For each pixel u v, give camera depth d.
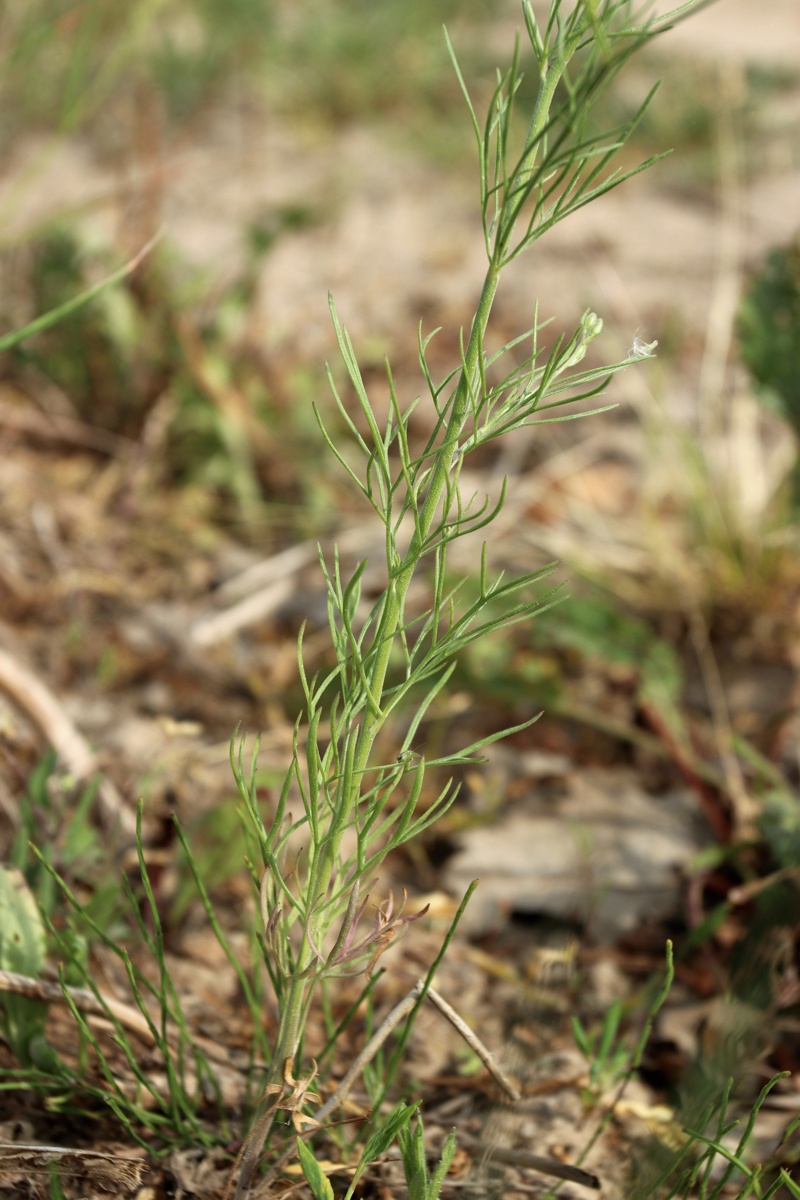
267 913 1.44
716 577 3.47
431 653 1.33
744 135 7.04
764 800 2.64
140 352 4.16
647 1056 2.14
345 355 1.27
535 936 2.48
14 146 6.34
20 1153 1.56
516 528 3.82
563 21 1.29
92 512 3.87
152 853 2.45
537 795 2.90
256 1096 1.77
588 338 1.27
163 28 7.94
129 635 3.41
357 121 7.69
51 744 2.57
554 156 1.18
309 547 3.79
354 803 1.35
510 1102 1.62
